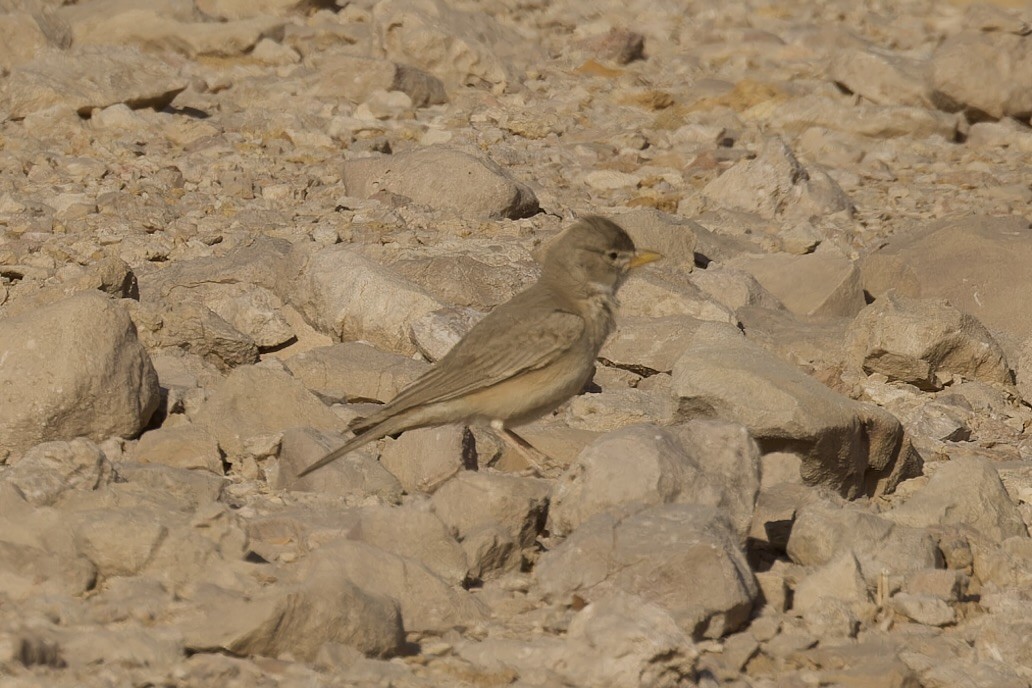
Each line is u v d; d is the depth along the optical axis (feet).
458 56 100.73
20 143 79.56
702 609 28.27
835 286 60.64
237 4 112.78
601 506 31.48
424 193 70.33
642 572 28.78
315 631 26.09
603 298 37.19
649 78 109.50
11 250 61.26
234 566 29.37
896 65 101.55
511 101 98.73
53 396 38.68
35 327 39.47
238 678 24.95
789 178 77.77
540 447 40.19
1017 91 97.19
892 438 39.63
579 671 25.91
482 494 32.17
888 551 32.60
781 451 37.50
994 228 67.10
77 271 57.93
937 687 27.61
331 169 78.28
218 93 95.66
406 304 51.67
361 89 95.04
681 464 31.89
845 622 29.66
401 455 38.19
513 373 35.29
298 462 37.55
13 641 24.35
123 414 39.83
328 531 31.55
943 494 35.78
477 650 27.02
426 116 94.07
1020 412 50.37
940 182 86.33
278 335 52.95
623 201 77.41
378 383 46.57
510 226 66.95
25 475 32.04
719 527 30.01
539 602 29.58
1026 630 29.25
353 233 65.41
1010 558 33.35
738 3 132.67
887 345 51.80
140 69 88.07
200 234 65.05
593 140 91.50
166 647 25.58
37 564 28.71
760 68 112.37
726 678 26.94
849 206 79.36
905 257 65.57
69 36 99.66
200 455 38.17
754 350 40.37
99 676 24.56
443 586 28.91
